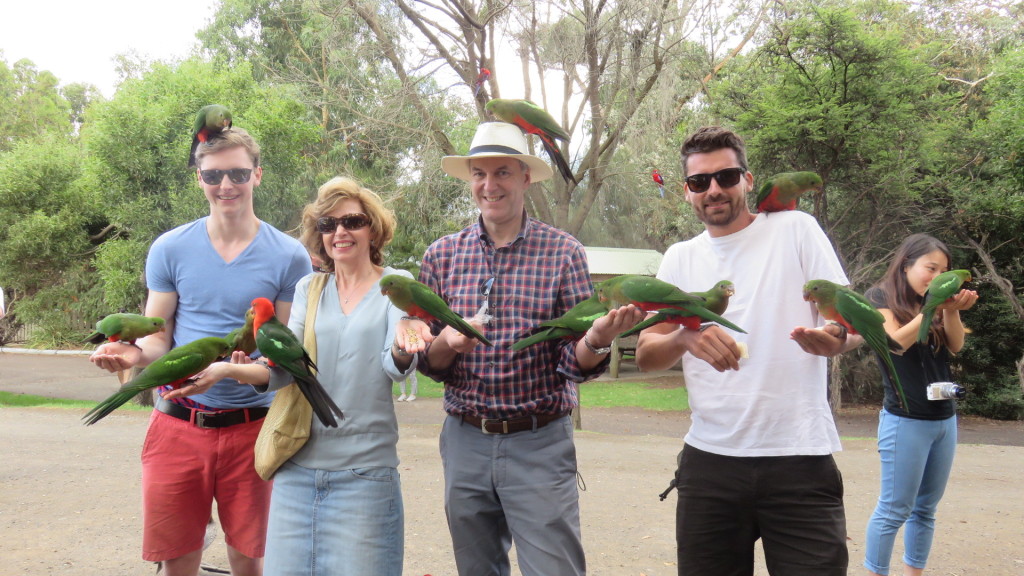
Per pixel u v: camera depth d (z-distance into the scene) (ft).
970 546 17.34
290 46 69.62
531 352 9.70
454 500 10.03
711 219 9.29
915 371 12.23
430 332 9.62
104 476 24.20
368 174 57.26
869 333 7.46
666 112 39.70
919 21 59.36
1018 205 45.85
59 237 57.88
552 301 9.87
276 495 9.64
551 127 10.35
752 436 8.95
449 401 10.21
